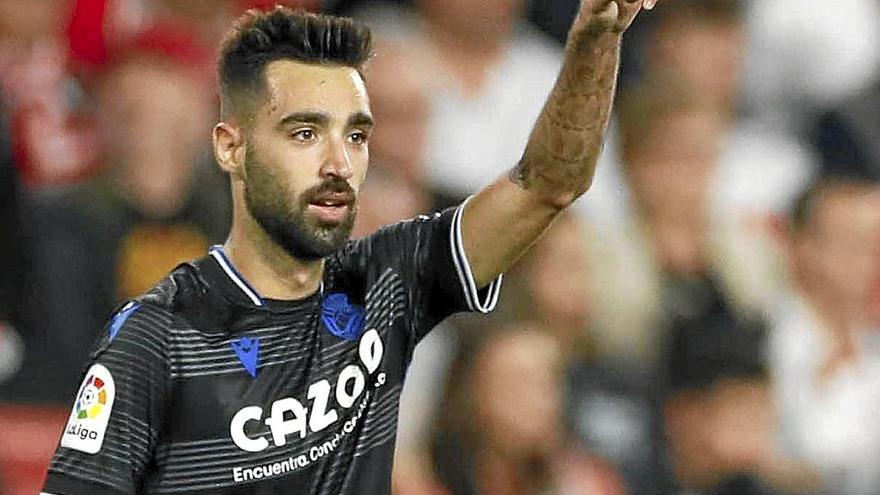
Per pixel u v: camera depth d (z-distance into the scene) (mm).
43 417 27531
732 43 35906
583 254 30188
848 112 37312
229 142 14211
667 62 35438
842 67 37781
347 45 14109
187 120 29484
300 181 13883
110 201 29000
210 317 14055
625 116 33344
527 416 27672
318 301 14414
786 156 35844
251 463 13898
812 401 33344
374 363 14477
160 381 13773
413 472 27531
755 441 31734
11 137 28469
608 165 33094
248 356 14031
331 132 13938
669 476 30531
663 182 32531
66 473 13547
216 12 31844
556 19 34781
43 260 28219
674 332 31781
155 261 28938
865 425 33781
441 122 32406
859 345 34156
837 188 35000
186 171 29438
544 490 27969
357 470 14258
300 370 14156
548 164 14586
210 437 13859
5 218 28031
